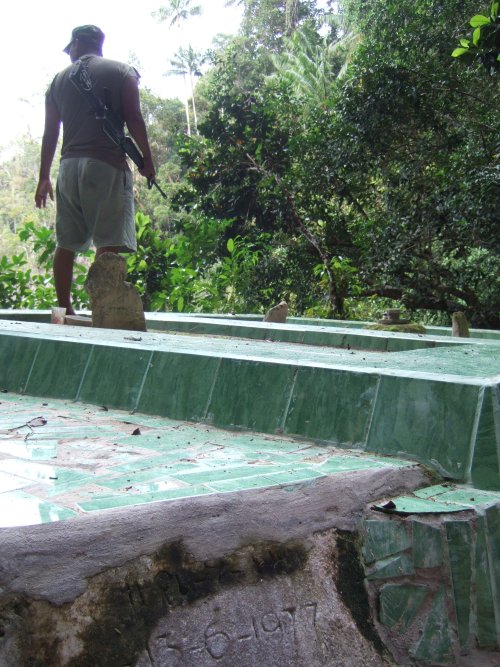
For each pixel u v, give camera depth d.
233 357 2.89
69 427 2.74
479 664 2.04
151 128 44.44
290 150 13.09
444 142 12.05
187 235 11.47
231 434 2.71
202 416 2.88
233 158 13.70
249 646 1.79
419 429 2.43
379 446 2.48
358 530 2.10
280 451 2.46
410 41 11.95
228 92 14.18
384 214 12.95
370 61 11.85
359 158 12.34
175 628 1.70
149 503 1.77
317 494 2.06
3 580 1.49
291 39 34.19
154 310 10.28
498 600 2.13
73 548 1.60
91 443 2.49
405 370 2.62
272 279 13.49
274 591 1.89
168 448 2.45
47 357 3.46
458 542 2.10
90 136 4.91
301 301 13.67
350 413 2.56
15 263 9.27
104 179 4.90
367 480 2.18
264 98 14.40
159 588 1.71
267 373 2.78
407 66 11.58
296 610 1.90
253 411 2.76
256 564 1.89
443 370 2.70
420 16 12.20
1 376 3.58
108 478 2.03
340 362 2.88
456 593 2.07
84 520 1.64
